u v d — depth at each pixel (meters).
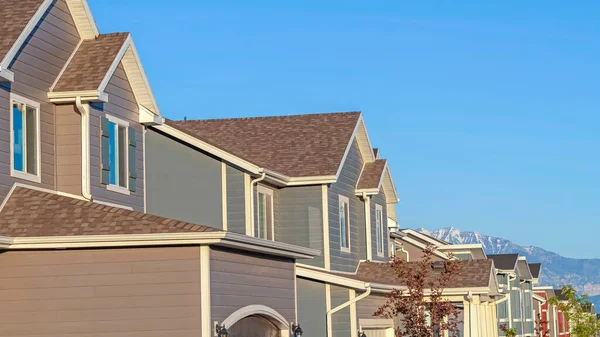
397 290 34.38
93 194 25.73
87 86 25.27
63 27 26.25
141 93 28.44
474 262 42.69
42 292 22.22
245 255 24.28
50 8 25.67
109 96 26.97
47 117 25.31
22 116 24.42
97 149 26.11
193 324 21.89
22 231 22.19
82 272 22.20
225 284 22.91
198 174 32.78
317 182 35.84
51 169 25.34
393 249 48.25
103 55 26.38
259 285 25.03
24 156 24.42
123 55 26.89
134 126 28.41
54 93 25.25
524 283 78.88
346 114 39.81
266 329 26.11
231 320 22.94
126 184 27.61
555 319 94.94
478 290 40.62
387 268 39.19
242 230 32.50
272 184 35.50
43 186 24.94
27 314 22.20
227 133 40.25
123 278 22.12
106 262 22.20
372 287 33.97
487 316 47.88
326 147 37.44
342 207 38.16
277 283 26.30
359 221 40.44
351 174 39.50
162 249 22.14
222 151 32.41
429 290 40.03
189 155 32.84
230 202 32.62
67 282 22.19
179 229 21.95
